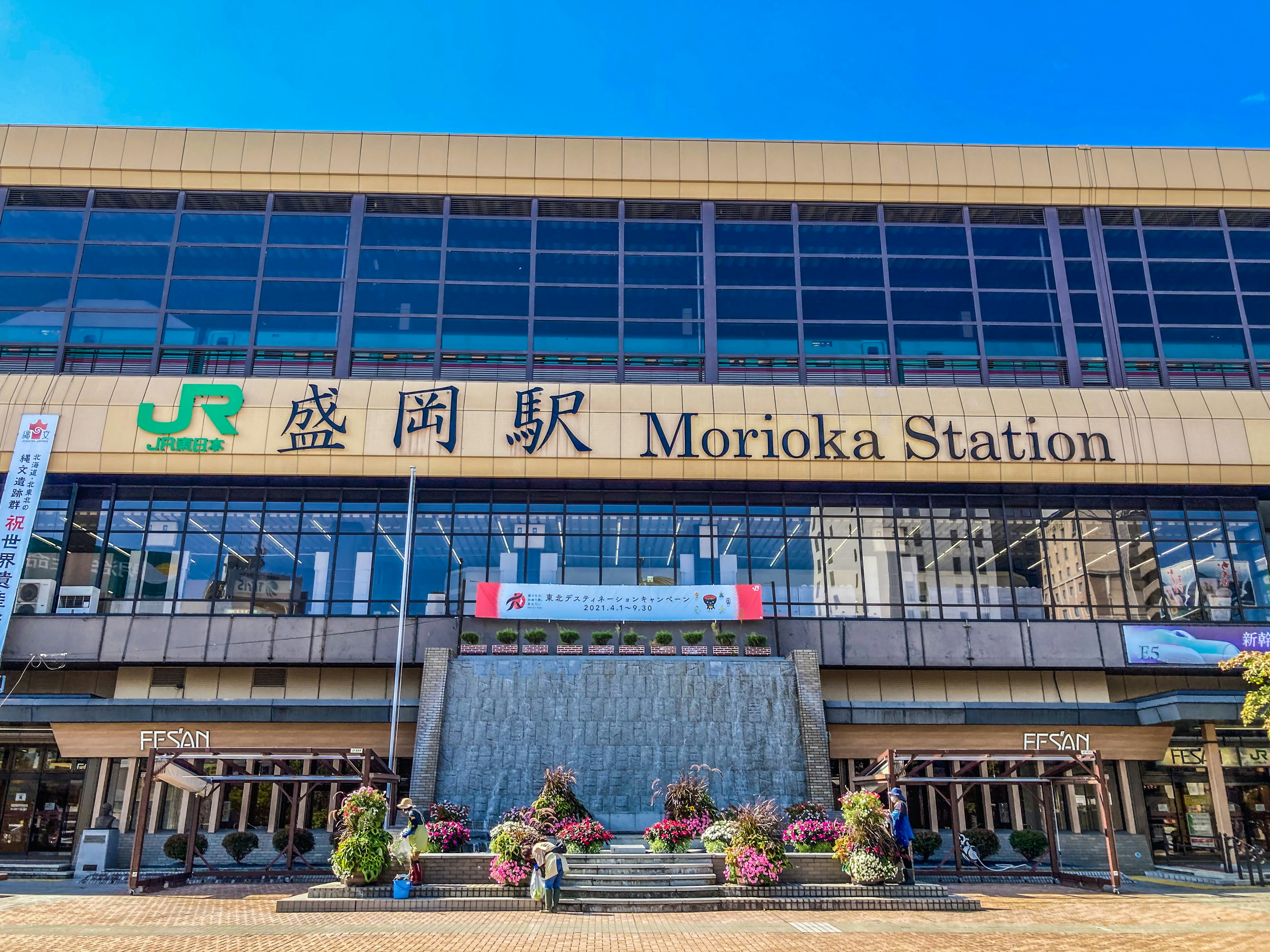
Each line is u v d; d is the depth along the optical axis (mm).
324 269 35750
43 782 30859
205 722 29938
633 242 36750
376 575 33438
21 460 32469
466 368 35156
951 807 29469
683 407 34219
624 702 28781
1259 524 34906
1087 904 20594
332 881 24125
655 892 19484
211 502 33812
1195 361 36062
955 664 32750
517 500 34594
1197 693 29938
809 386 35000
